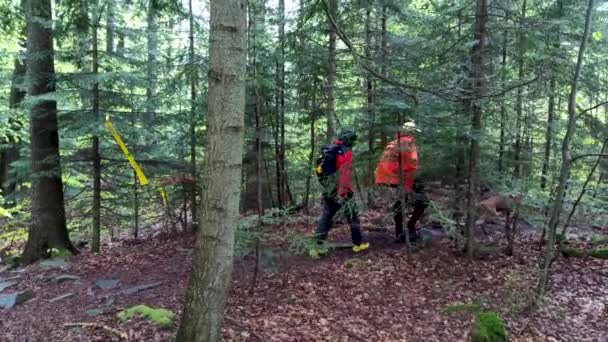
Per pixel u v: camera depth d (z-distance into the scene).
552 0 8.93
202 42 9.26
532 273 5.98
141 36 8.98
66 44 9.62
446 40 7.38
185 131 9.80
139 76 8.48
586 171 8.13
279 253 6.77
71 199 9.59
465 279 6.36
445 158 7.72
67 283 6.86
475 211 7.21
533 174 8.10
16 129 13.15
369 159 8.12
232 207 3.67
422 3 11.44
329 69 8.74
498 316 5.33
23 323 5.26
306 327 4.86
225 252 3.67
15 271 8.02
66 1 7.97
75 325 4.92
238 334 4.49
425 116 6.61
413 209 8.28
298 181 11.39
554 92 7.29
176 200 10.39
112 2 8.39
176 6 7.71
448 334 4.96
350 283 6.16
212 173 3.61
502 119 7.54
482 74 6.71
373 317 5.27
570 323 5.27
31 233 8.75
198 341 3.66
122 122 8.78
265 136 10.12
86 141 10.62
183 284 6.30
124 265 7.70
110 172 9.77
